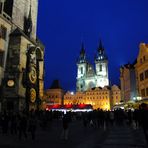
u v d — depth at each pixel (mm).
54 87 155750
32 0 50344
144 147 13477
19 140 17547
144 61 49938
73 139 18375
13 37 40719
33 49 42812
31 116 18719
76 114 58875
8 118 23000
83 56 195375
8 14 42156
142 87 51406
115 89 143000
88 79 184000
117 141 16578
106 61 187250
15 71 38938
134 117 26406
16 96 37594
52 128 31031
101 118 30688
